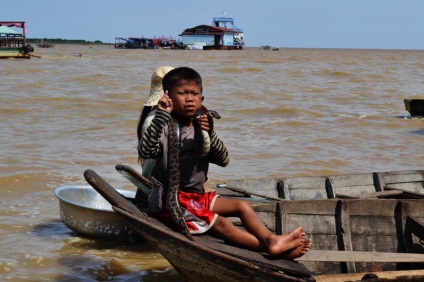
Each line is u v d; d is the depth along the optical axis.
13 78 24.69
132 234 6.25
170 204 4.36
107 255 5.92
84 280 5.27
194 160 4.48
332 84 26.25
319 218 5.38
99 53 67.44
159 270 5.59
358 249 5.34
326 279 4.55
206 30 90.19
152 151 4.31
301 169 9.89
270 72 32.53
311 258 4.77
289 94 21.94
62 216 6.46
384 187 7.16
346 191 7.11
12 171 8.89
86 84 22.83
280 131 13.84
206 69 33.66
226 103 18.73
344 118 16.23
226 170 9.59
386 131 14.27
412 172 7.45
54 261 5.69
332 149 11.81
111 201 4.32
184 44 90.56
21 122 13.83
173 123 4.43
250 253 4.29
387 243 5.41
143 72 30.36
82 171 9.16
